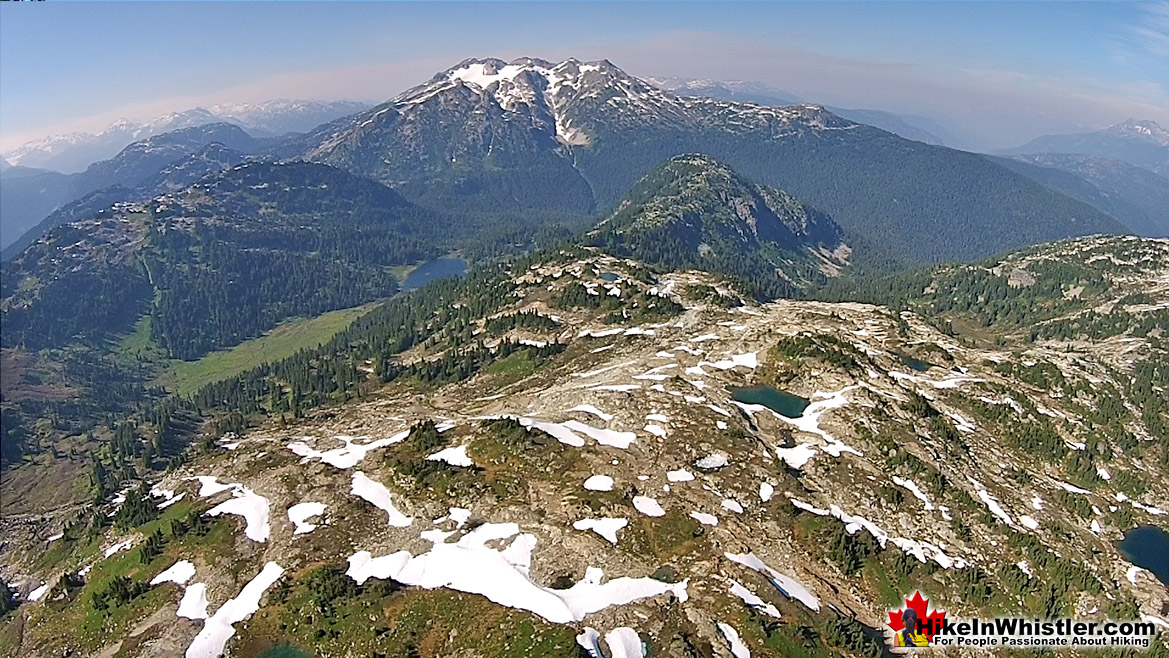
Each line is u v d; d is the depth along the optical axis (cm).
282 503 10181
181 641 7862
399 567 8438
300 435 13712
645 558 8356
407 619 7531
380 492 10119
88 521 12250
